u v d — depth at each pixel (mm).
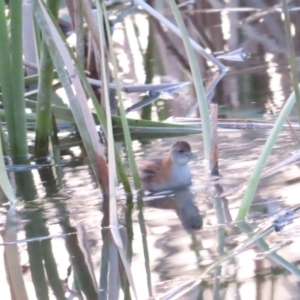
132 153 7570
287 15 5801
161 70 14102
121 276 5469
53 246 6215
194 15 17766
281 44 15297
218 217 6613
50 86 8867
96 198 7562
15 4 8117
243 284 5039
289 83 12109
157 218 6762
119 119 10453
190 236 6145
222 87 12398
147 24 17734
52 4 7836
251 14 17719
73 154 9500
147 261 5660
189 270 5391
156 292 5062
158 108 11594
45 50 8586
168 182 7719
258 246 5766
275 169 7895
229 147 9094
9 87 8727
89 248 6090
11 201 7527
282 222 6230
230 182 7738
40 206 7414
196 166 8414
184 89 12711
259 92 11742
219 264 5449
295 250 5621
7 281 5562
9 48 8383
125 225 6633
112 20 18469
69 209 7246
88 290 5266
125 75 13891
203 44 15875
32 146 10031
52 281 5484
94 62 12547
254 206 6781
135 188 7660
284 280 5043
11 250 6219
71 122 10797
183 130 10250
